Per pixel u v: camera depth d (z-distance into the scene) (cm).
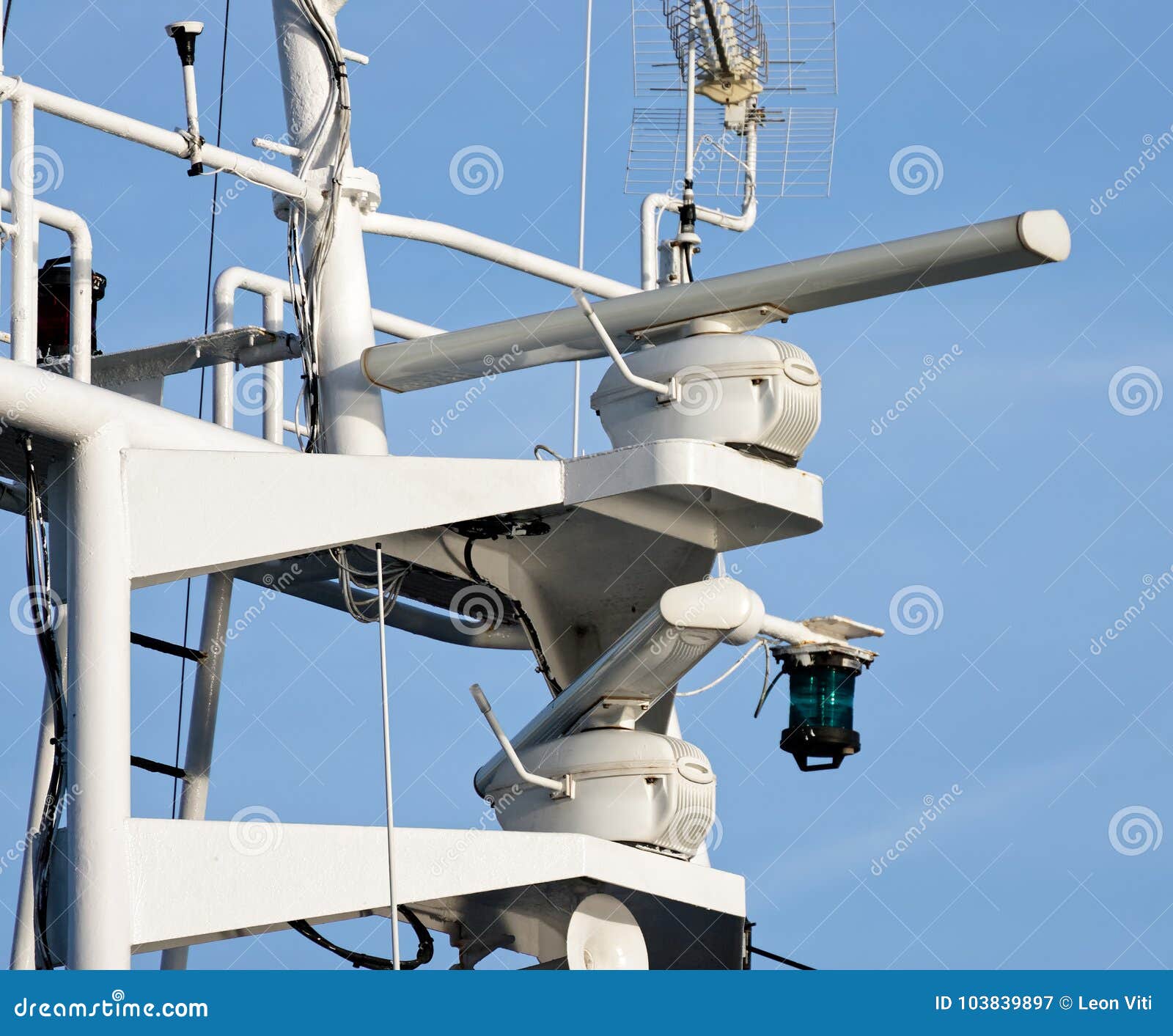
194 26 2608
